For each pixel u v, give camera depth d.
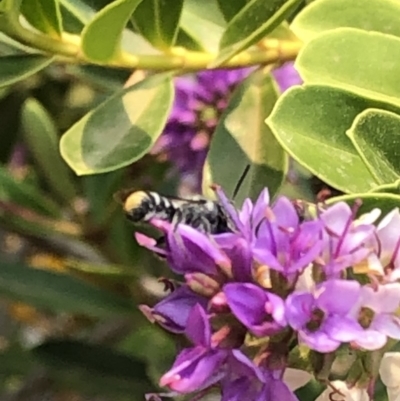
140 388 0.18
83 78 0.17
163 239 0.10
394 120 0.10
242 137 0.13
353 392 0.10
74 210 0.18
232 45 0.12
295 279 0.10
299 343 0.10
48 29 0.12
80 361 0.18
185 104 0.16
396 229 0.10
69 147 0.12
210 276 0.10
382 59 0.11
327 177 0.11
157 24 0.12
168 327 0.10
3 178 0.17
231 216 0.10
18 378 0.21
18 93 0.20
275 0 0.12
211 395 0.12
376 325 0.10
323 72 0.11
